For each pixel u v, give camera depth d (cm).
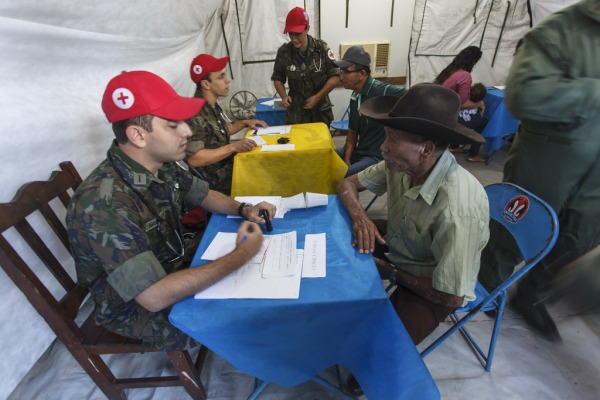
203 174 194
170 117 90
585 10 98
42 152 114
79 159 133
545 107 103
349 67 204
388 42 393
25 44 107
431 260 112
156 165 101
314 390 127
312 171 183
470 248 91
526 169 125
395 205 120
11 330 111
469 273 92
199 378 121
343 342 92
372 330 84
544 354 136
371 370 90
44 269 121
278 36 388
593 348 136
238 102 409
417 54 400
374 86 209
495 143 326
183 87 268
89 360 108
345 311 81
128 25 174
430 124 84
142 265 82
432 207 99
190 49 291
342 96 425
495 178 306
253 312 79
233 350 85
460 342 144
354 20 385
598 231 120
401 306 109
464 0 369
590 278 63
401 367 81
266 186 185
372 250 98
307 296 82
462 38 391
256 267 93
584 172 112
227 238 111
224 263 89
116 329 100
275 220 118
